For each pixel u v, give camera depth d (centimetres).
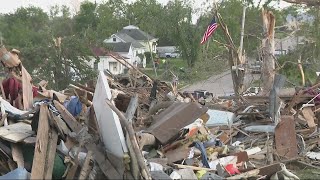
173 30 5031
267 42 1833
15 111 1035
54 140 838
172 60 5750
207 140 1059
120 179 758
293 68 3234
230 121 1316
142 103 1444
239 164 964
